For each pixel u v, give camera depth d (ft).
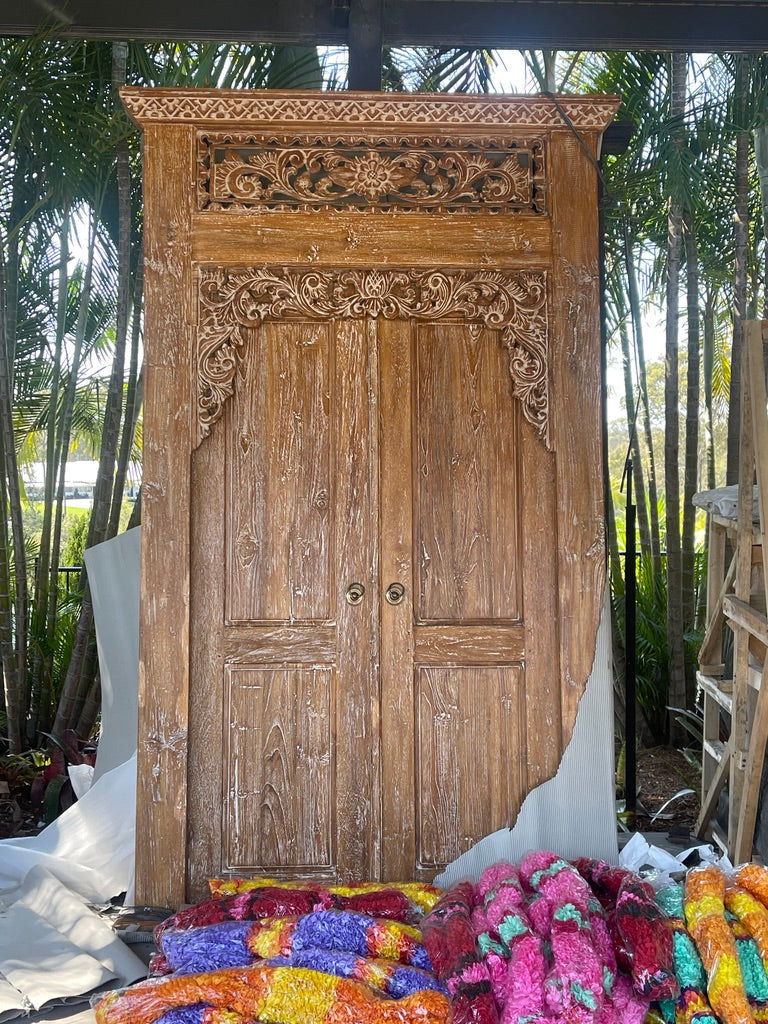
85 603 15.24
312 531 9.63
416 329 9.71
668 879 8.21
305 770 9.55
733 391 15.99
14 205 16.40
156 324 9.43
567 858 9.46
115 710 11.06
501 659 9.65
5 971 7.94
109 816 10.18
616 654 17.15
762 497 9.61
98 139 15.11
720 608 11.44
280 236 9.53
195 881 9.45
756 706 9.84
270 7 11.06
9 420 15.55
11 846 10.10
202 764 9.48
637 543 20.72
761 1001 6.86
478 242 9.62
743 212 16.17
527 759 9.56
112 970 8.10
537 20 11.14
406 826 9.53
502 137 9.64
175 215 9.48
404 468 9.63
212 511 9.55
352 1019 6.76
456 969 6.85
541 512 9.66
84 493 37.96
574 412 9.60
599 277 9.65
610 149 11.33
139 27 11.12
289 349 9.64
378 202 9.62
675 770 15.80
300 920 7.72
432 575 9.66
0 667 16.37
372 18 10.59
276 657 9.55
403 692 9.58
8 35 11.29
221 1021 6.91
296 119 9.43
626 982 6.92
